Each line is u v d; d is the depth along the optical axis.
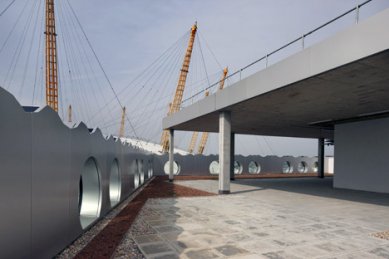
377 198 15.47
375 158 18.69
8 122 4.23
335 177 21.44
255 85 12.94
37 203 5.10
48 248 5.56
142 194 16.42
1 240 4.05
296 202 13.84
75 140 7.05
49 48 61.75
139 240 7.32
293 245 7.02
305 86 11.20
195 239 7.45
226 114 16.92
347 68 9.02
